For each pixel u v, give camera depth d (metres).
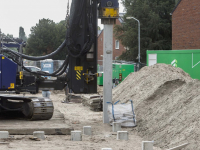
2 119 19.75
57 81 20.27
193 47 55.16
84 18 19.72
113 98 27.52
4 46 19.66
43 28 106.12
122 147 13.49
